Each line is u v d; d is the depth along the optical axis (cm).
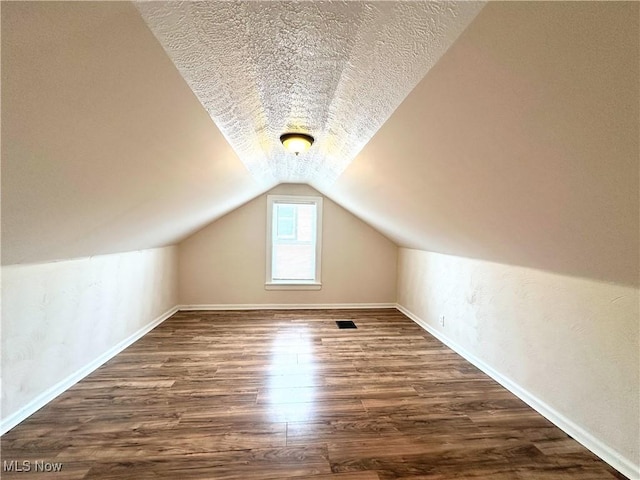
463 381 214
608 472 133
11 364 153
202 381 207
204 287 397
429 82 94
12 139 81
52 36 62
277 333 311
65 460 132
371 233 422
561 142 84
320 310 407
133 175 143
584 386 151
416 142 134
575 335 157
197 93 108
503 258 203
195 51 86
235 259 401
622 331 135
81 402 178
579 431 152
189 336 297
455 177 142
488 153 109
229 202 324
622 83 61
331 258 418
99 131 99
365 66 99
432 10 70
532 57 67
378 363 242
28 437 146
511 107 84
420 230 269
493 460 138
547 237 139
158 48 79
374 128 142
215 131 146
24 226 125
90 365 217
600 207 97
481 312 235
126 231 215
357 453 141
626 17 52
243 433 153
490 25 66
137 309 289
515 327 199
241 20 77
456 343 271
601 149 77
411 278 378
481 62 76
